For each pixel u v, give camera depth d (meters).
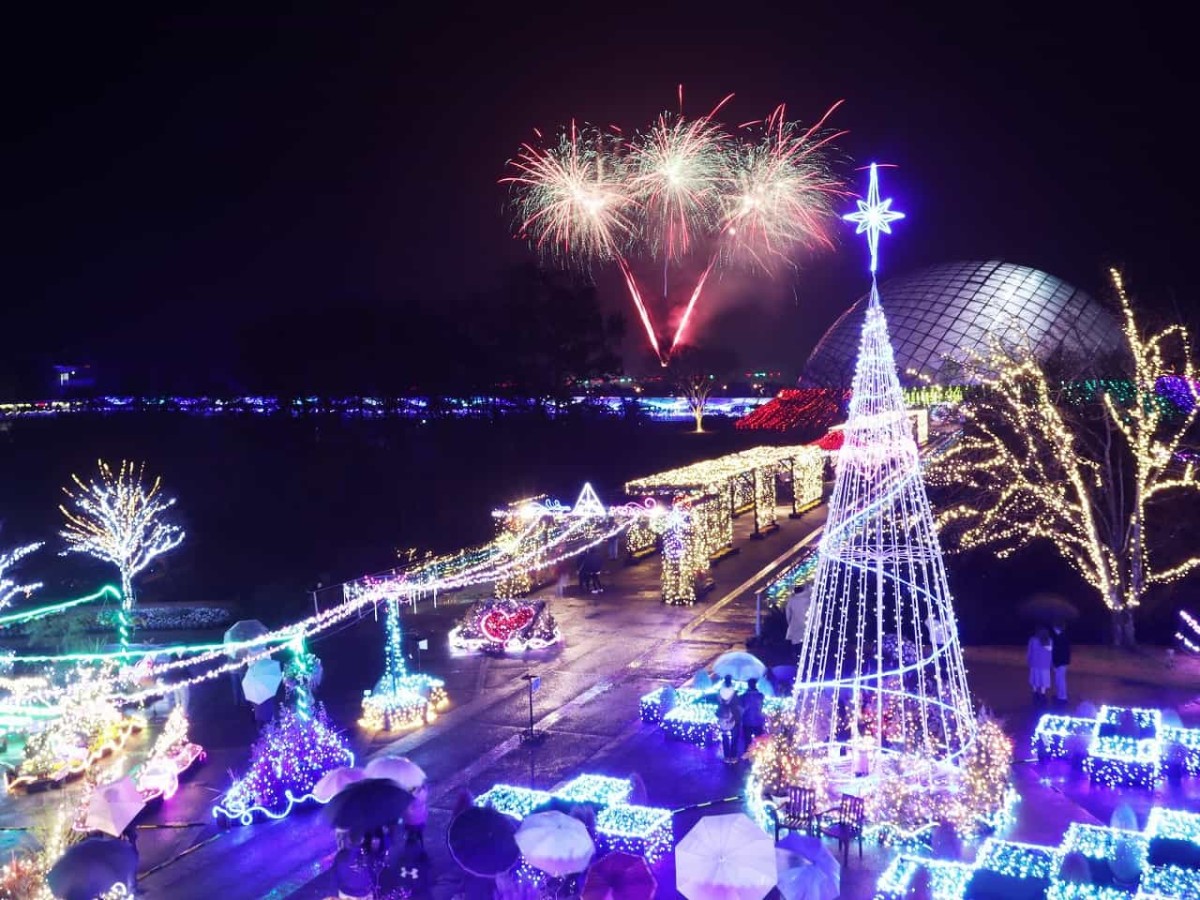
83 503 33.66
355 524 44.97
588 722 20.50
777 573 33.84
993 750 15.43
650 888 11.35
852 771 15.73
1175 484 26.03
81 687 20.25
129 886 12.38
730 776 17.53
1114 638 25.28
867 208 15.68
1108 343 72.88
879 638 15.73
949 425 42.97
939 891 12.78
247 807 16.34
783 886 11.50
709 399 105.31
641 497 38.19
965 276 80.06
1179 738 17.41
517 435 56.75
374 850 13.43
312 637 27.97
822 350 86.12
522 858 12.68
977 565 32.22
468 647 26.17
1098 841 13.66
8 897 13.01
